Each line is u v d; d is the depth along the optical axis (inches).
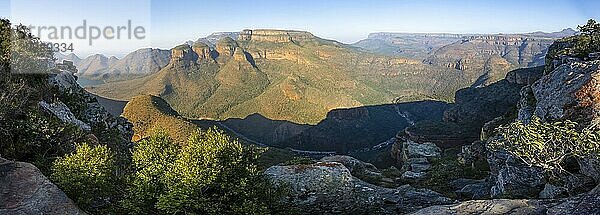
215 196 510.3
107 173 565.6
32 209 474.3
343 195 733.9
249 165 538.9
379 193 774.5
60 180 538.0
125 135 1434.5
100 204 565.6
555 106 800.3
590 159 614.5
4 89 865.5
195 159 511.2
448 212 514.6
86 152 563.5
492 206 512.4
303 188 721.6
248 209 496.1
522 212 490.3
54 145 818.2
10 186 500.4
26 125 792.3
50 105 1053.2
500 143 733.3
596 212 442.0
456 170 1328.7
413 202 749.9
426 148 2305.6
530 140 650.2
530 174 737.6
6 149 745.0
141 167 552.1
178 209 488.7
